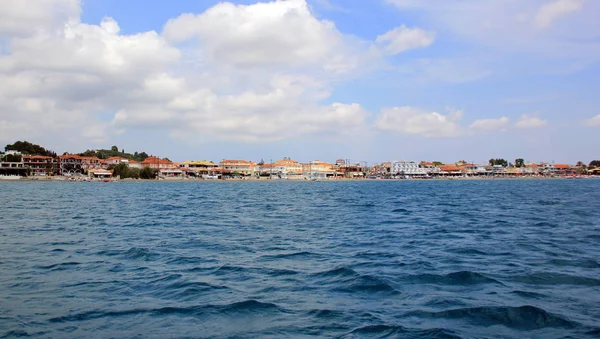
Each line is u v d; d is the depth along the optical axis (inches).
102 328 454.9
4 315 493.7
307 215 1812.3
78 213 1851.6
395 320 475.8
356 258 832.3
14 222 1478.8
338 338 427.2
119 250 925.8
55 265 767.1
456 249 926.4
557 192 3946.9
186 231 1268.5
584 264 754.2
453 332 439.2
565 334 431.5
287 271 722.8
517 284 622.8
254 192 4475.9
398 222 1503.4
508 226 1348.4
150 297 569.3
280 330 449.4
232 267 756.0
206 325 464.4
